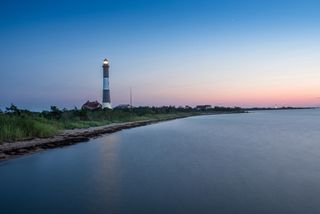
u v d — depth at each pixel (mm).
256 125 67188
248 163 19594
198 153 23922
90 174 16312
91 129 45469
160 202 11633
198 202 11633
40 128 32094
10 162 19438
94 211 10703
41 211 10703
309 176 15898
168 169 17625
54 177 15617
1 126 28031
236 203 11523
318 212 10625
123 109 102500
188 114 159250
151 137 37312
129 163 19484
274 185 14125
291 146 28891
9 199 12102
